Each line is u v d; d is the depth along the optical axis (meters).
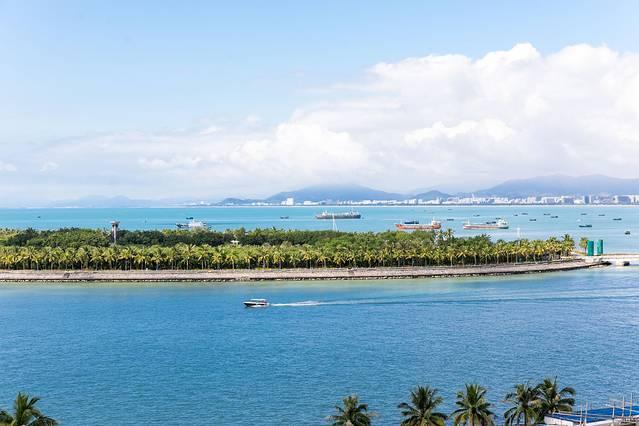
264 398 162.88
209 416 151.38
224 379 178.62
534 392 132.12
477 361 192.88
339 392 166.25
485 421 122.25
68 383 177.00
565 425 130.50
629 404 151.75
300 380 176.62
